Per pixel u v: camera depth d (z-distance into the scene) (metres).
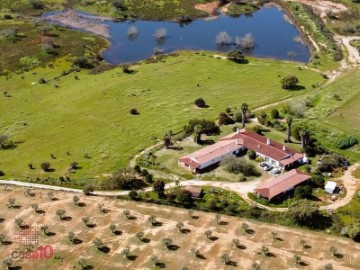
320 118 137.88
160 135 133.12
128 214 102.25
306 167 117.25
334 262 90.25
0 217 102.19
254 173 115.88
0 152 129.75
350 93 151.75
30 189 111.44
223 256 90.06
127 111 146.50
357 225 98.25
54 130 138.62
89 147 129.50
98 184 113.44
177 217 102.06
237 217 102.00
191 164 117.44
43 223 100.50
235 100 150.38
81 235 97.19
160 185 108.44
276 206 105.31
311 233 97.38
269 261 90.44
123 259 91.31
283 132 131.88
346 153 123.06
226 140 125.56
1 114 148.62
